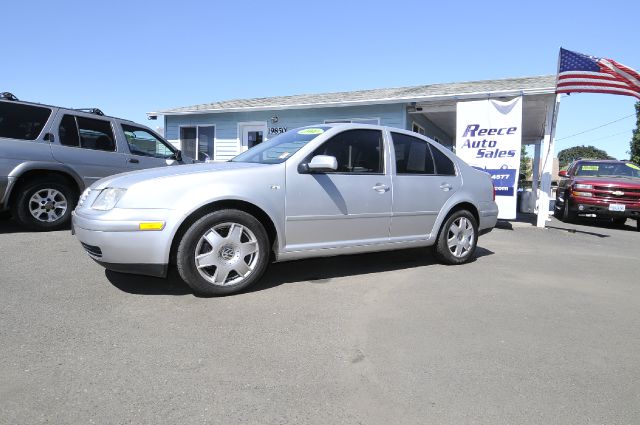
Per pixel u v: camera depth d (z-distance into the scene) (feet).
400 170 16.55
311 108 43.80
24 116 21.74
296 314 11.78
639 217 36.73
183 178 12.39
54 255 17.08
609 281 16.78
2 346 9.30
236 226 12.88
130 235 11.74
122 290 13.12
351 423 7.20
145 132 26.50
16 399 7.45
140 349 9.42
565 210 40.86
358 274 16.19
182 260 12.16
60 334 9.98
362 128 15.81
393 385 8.39
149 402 7.54
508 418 7.49
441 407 7.74
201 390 7.98
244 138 47.73
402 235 16.58
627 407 7.96
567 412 7.73
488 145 33.71
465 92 36.01
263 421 7.16
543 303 13.62
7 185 20.80
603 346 10.55
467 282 15.70
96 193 12.89
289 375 8.62
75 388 7.86
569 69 31.07
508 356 9.80
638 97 30.53
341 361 9.26
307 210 14.12
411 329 11.10
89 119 23.85
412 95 38.58
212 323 10.93
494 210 19.85
